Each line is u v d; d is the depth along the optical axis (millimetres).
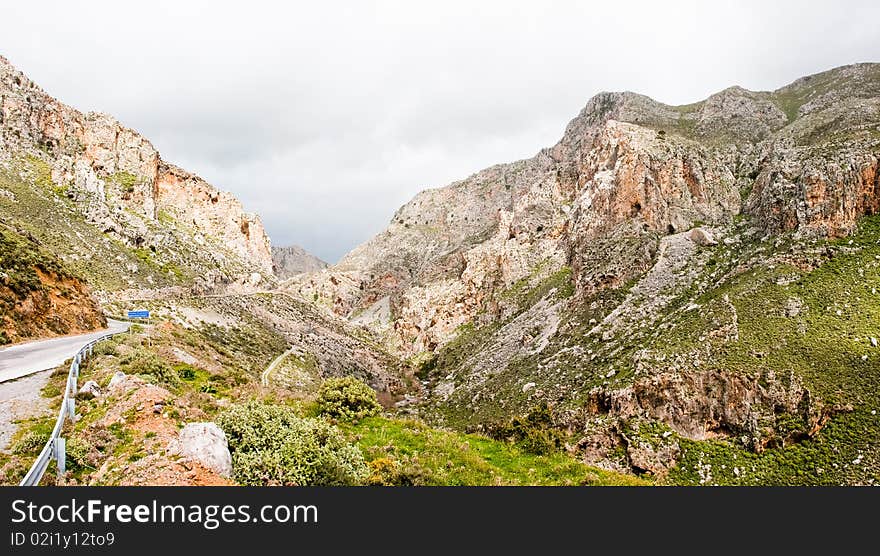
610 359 76812
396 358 152250
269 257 184500
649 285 96312
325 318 149500
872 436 47000
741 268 82062
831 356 55656
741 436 54875
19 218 80188
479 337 137875
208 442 13672
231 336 78688
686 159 116500
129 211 122375
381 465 17016
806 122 114125
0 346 32094
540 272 140375
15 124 108375
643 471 55281
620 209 117500
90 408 18219
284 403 26547
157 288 90438
